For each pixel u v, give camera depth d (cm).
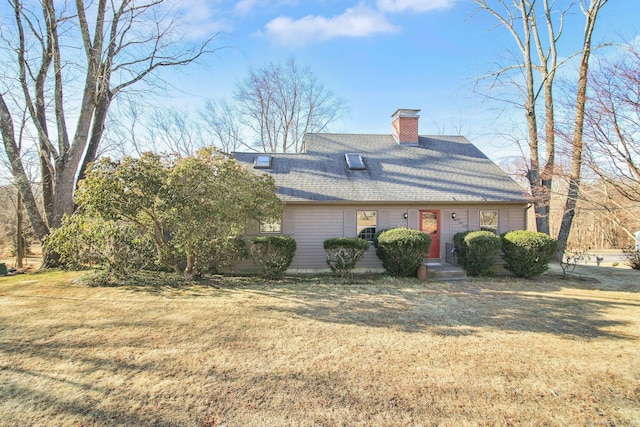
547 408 318
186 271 948
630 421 298
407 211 1155
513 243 1005
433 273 1007
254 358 426
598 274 1095
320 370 393
